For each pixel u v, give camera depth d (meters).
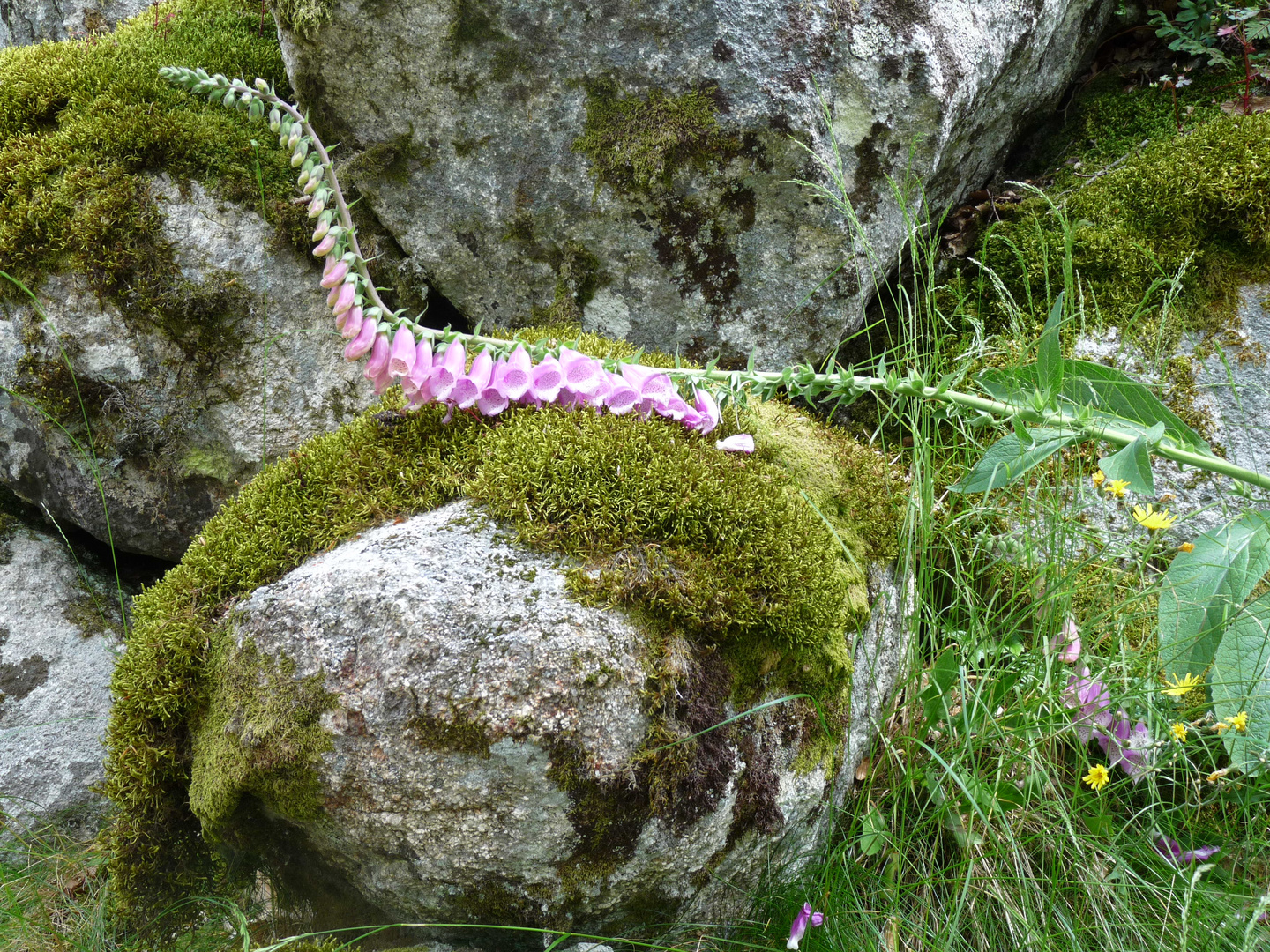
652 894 1.53
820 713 1.58
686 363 1.85
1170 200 1.98
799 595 1.57
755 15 1.84
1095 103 2.24
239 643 1.55
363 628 1.51
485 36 1.86
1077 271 2.00
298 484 1.66
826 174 1.89
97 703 1.95
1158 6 2.26
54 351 1.87
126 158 1.88
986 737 1.63
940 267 2.08
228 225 1.90
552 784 1.47
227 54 1.97
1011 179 2.23
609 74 1.87
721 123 1.86
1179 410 1.90
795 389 1.71
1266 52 2.16
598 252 1.95
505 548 1.56
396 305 2.01
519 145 1.91
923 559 1.70
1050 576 1.70
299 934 1.59
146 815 1.59
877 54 1.86
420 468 1.65
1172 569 1.62
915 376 1.68
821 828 1.63
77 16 2.56
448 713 1.47
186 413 1.92
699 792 1.51
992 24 1.97
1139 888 1.60
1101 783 1.60
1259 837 1.61
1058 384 1.61
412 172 1.94
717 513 1.59
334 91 1.91
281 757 1.50
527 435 1.63
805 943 1.58
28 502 2.00
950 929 1.56
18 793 1.87
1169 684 1.63
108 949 1.66
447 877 1.50
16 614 1.96
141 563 2.06
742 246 1.93
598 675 1.48
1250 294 1.93
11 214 1.85
